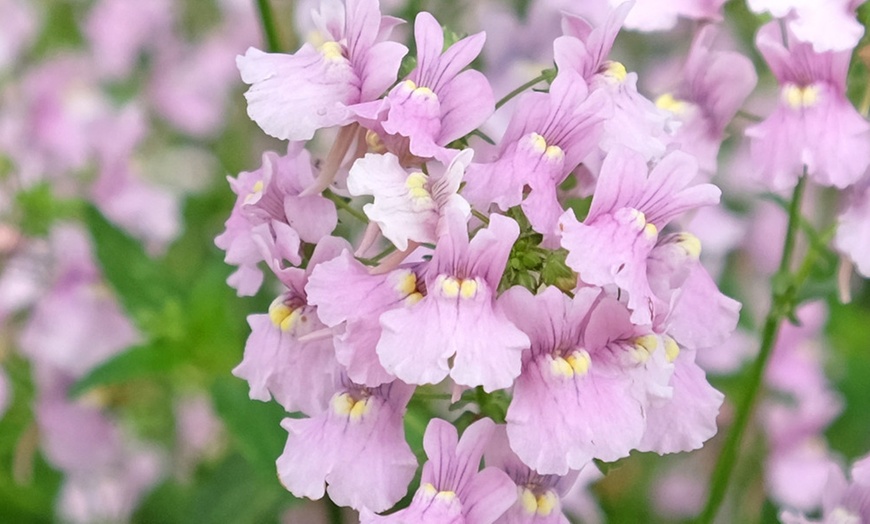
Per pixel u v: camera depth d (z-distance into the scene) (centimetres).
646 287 19
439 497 19
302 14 30
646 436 20
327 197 20
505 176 19
